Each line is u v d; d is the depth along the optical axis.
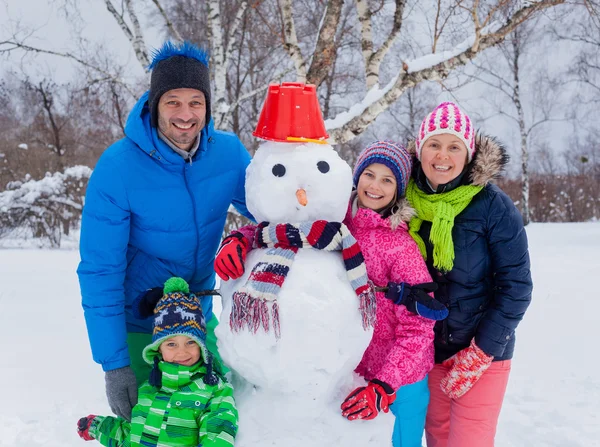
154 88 2.08
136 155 2.14
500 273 2.26
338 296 1.89
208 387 2.06
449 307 2.31
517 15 4.49
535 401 4.02
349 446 1.93
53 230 12.73
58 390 3.97
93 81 7.44
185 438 2.00
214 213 2.31
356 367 2.22
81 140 18.86
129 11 6.84
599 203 21.58
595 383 4.26
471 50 4.54
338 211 2.04
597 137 24.30
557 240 13.07
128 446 2.12
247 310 1.86
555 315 6.04
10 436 3.35
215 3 6.72
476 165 2.22
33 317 5.75
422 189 2.34
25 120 19.69
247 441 1.92
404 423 2.18
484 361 2.25
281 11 5.58
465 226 2.24
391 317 2.15
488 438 2.39
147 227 2.20
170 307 2.08
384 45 5.75
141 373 2.38
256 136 2.14
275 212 1.99
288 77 9.36
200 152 2.23
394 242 2.12
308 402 1.92
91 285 2.12
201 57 2.16
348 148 12.66
